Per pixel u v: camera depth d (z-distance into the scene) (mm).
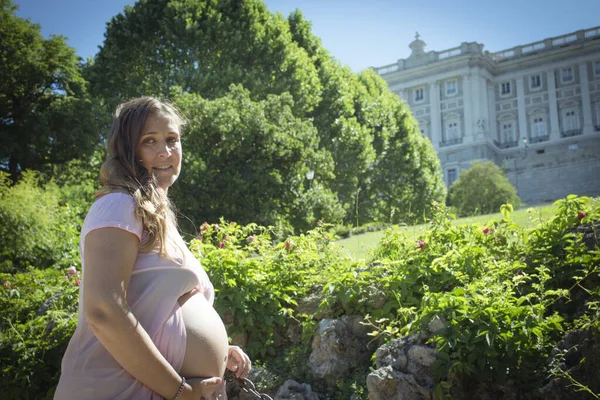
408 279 3742
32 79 20375
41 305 4816
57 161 20719
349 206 21031
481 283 3217
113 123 1638
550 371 2781
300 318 4016
